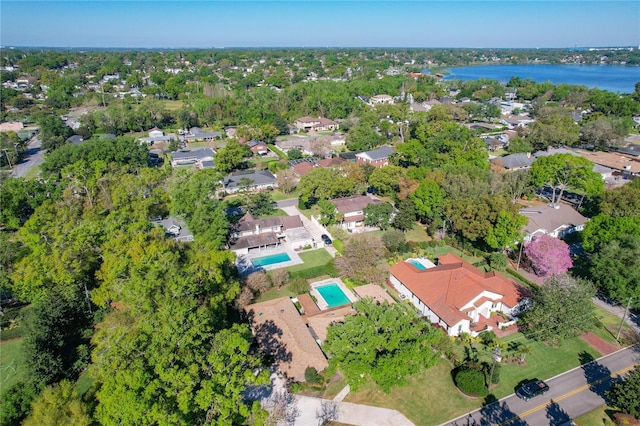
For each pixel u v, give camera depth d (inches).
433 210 3513.8
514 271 2945.4
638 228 2758.4
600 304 2615.7
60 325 2206.0
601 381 2006.6
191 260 2390.5
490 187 3841.0
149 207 3831.2
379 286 2797.7
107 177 4114.2
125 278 2306.8
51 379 1967.3
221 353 1566.2
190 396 1412.4
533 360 2143.2
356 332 1900.8
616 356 2170.3
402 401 1918.1
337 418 1833.2
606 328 2386.8
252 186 4751.5
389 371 1770.4
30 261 2479.1
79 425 1508.4
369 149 6225.4
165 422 1336.1
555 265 2716.5
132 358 1513.3
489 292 2456.9
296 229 3629.4
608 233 2817.4
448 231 3580.2
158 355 1480.1
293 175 4953.3
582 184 3745.1
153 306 1820.9
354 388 1827.0
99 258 2682.1
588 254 3078.2
